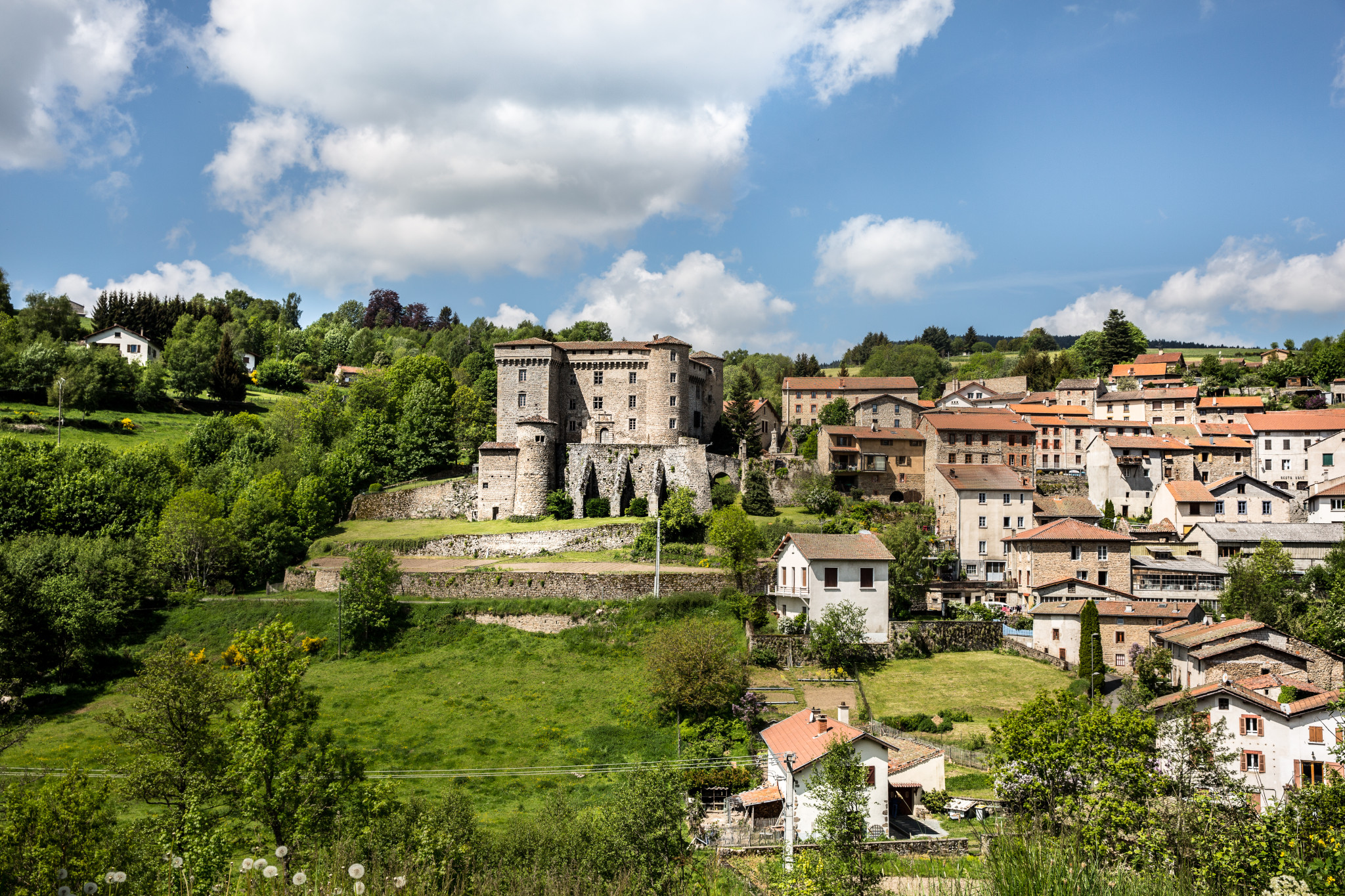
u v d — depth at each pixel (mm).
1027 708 41281
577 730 58312
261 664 38938
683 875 34125
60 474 91375
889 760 44906
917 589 78000
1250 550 82750
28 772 50562
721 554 84312
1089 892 16016
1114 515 102438
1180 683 57000
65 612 68875
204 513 87938
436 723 59875
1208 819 25891
